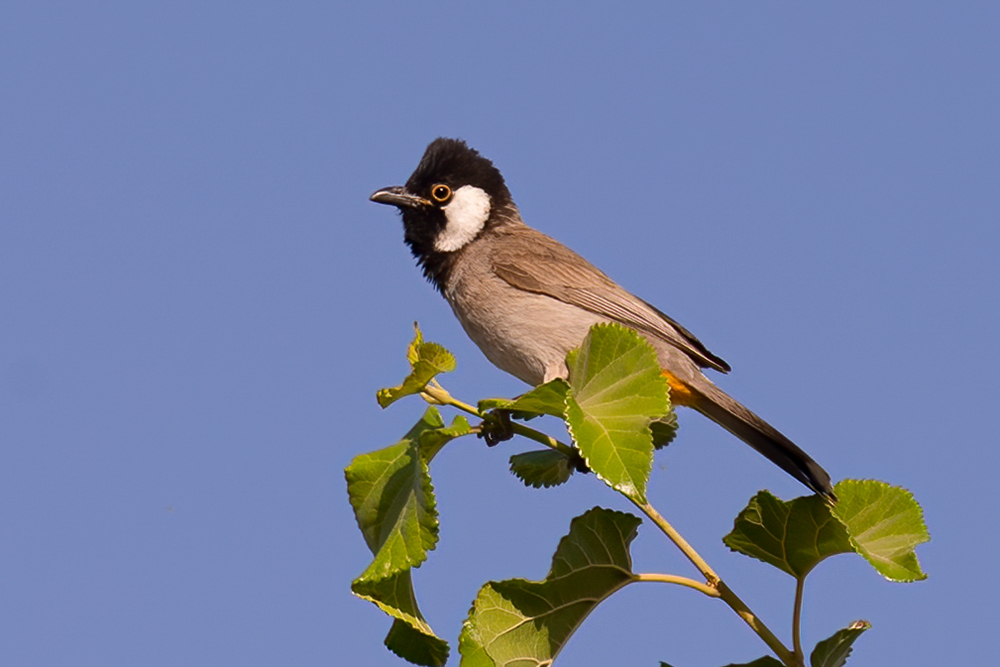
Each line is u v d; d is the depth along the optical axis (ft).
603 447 21.20
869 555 21.84
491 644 22.30
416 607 23.45
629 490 20.80
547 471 29.99
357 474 24.40
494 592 22.68
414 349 24.67
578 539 22.95
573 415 21.04
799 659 21.99
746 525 23.30
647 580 22.67
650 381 21.72
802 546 23.09
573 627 22.77
